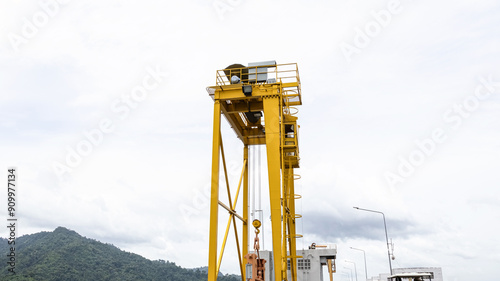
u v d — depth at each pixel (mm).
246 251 35781
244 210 37000
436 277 77438
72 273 194500
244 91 29828
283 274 27094
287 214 35844
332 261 74750
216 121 29938
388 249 40969
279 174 28344
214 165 28859
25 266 197375
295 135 33500
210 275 26641
